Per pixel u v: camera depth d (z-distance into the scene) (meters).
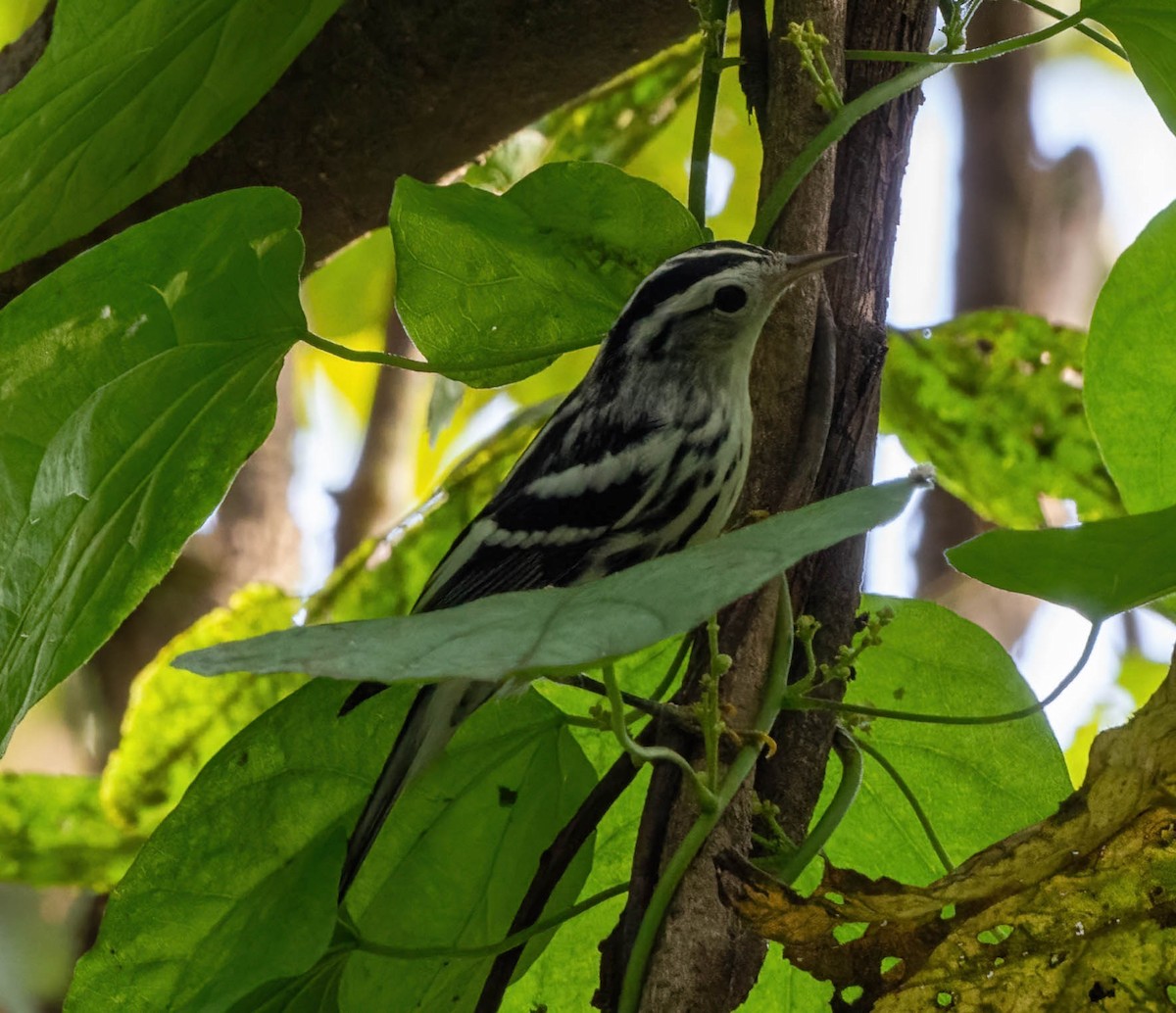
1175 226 6.86
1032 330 9.55
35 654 6.20
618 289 7.14
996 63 14.58
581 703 7.25
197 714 9.57
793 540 4.17
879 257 6.67
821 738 6.12
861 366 6.50
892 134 6.77
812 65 6.34
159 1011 6.27
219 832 6.36
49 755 14.43
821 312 6.43
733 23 10.41
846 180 6.69
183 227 6.11
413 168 8.70
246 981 5.95
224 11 6.88
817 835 5.88
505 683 6.46
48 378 6.20
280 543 13.11
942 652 7.04
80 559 6.38
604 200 6.99
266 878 6.35
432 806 6.71
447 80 8.35
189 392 6.48
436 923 6.71
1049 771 7.00
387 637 4.14
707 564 4.19
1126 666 13.24
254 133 8.49
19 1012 13.39
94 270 6.11
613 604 4.13
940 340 9.63
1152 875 5.56
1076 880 5.59
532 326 7.18
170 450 6.55
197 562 12.75
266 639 4.20
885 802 7.11
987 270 14.44
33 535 6.24
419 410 13.48
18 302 6.05
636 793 6.98
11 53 8.89
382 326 13.59
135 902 6.29
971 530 13.41
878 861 7.11
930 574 13.39
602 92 10.26
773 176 6.56
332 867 6.29
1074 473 9.71
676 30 8.38
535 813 6.79
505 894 6.75
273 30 7.06
